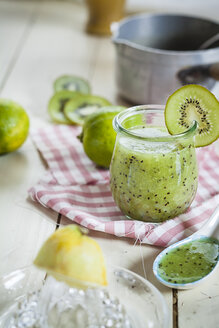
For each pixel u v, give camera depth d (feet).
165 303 1.72
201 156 2.46
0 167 2.44
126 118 2.11
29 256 1.99
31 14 4.32
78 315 1.73
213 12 4.24
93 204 2.23
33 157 2.52
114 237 2.07
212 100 1.99
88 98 2.82
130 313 1.75
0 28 3.97
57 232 1.66
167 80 2.73
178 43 3.15
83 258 1.61
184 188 2.03
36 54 3.54
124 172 2.02
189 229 2.06
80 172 2.39
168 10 4.30
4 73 3.27
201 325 1.77
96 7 3.83
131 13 4.29
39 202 2.22
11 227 2.11
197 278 1.86
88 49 3.65
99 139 2.32
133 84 2.81
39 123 2.80
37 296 1.78
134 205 2.04
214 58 2.69
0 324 1.73
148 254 2.00
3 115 2.43
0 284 1.82
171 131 2.04
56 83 3.03
